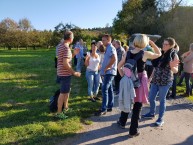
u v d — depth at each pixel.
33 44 33.19
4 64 9.27
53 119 3.03
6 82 5.48
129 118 3.20
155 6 19.25
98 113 3.27
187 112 3.61
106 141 2.58
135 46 2.54
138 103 2.62
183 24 16.48
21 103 3.74
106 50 3.25
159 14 18.42
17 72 7.09
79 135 2.69
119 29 22.98
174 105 3.91
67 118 3.06
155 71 3.00
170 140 2.69
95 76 3.96
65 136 2.62
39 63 10.09
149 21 18.05
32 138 2.53
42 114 3.18
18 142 2.45
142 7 20.73
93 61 3.90
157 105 3.76
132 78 2.52
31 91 4.59
